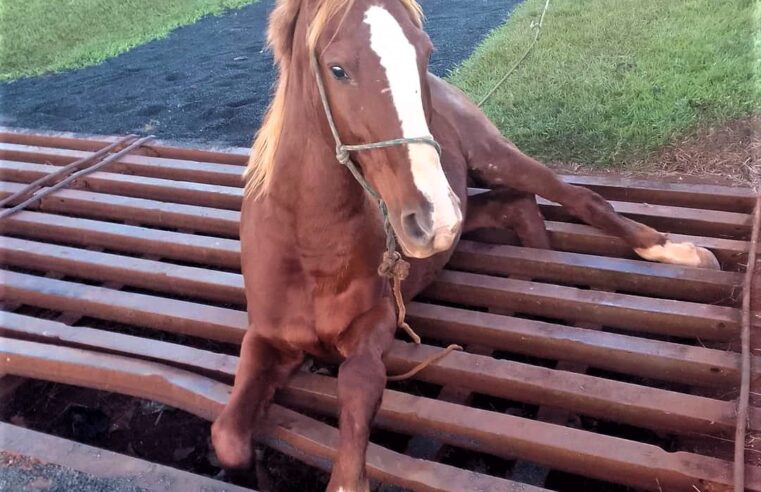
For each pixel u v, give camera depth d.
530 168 3.10
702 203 3.35
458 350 2.54
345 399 1.99
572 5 6.48
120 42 8.47
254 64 6.89
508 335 2.62
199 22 9.12
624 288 2.91
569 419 2.48
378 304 2.27
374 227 2.21
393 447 2.50
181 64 7.20
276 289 2.20
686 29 5.22
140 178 4.08
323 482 2.39
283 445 2.25
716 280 2.73
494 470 2.37
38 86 7.01
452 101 3.21
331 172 1.95
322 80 1.76
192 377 2.50
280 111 2.06
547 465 2.14
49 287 3.16
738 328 2.50
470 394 2.47
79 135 4.99
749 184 3.38
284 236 2.13
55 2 9.91
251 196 2.31
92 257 3.36
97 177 4.12
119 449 2.66
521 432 2.14
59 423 2.79
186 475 2.14
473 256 3.12
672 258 2.89
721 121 3.85
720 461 1.96
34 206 4.00
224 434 2.06
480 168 3.16
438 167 1.63
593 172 3.71
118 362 2.60
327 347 2.30
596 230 3.17
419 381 2.75
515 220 3.21
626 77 4.55
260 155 2.22
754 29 4.96
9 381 2.80
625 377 2.69
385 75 1.61
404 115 1.60
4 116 5.95
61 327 2.87
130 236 3.51
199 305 2.95
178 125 5.26
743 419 2.03
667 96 4.19
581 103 4.34
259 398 2.21
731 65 4.39
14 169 4.43
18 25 9.17
